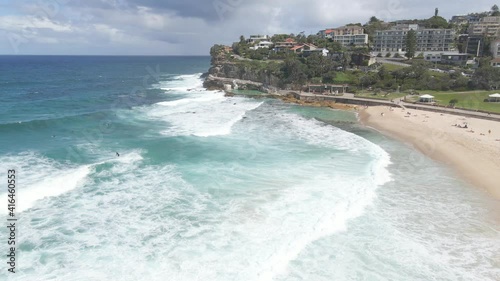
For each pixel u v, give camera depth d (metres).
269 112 54.72
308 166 28.86
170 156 30.55
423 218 20.84
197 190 23.70
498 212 21.70
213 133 38.91
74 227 18.80
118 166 27.67
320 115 53.44
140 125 42.66
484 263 16.78
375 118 50.75
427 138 39.22
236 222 19.77
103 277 15.26
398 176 27.56
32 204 20.89
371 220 20.39
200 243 17.78
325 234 18.78
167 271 15.71
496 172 28.28
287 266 16.22
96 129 39.84
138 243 17.67
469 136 39.47
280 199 22.59
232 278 15.32
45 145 32.81
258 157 30.86
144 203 21.72
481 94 63.19
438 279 15.66
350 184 25.20
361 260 16.83
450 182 26.44
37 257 16.28
